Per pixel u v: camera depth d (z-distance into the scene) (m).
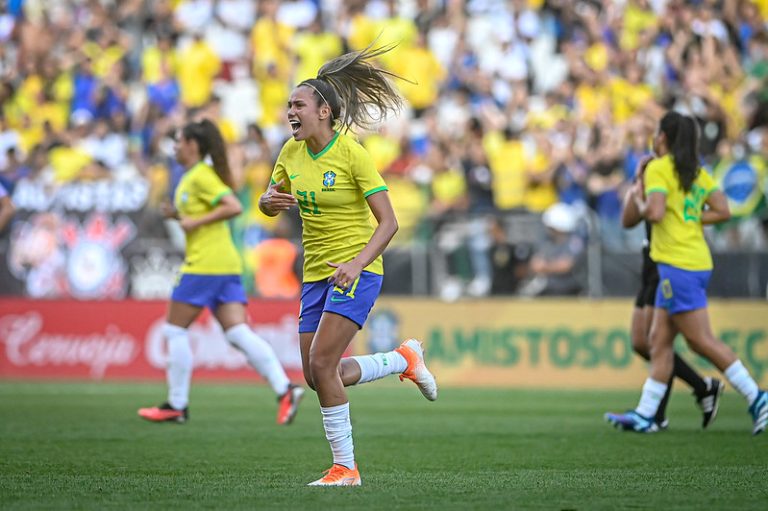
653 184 27.56
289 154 19.33
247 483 19.36
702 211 28.31
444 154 54.53
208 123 30.92
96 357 49.19
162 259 50.06
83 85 63.31
